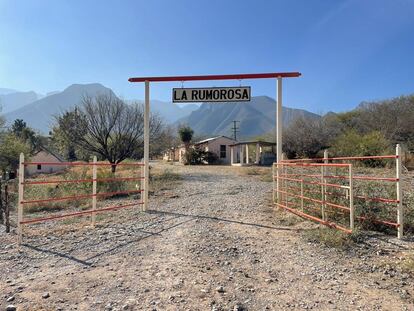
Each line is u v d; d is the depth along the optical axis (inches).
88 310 138.9
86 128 827.4
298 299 149.7
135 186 578.2
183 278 173.6
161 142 1159.6
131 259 207.3
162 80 374.3
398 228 228.1
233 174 893.8
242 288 161.6
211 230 279.6
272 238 251.9
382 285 163.2
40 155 1621.6
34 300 148.7
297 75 361.4
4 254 223.3
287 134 1279.5
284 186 371.2
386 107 1350.9
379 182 355.6
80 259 209.6
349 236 232.2
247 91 360.5
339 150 932.0
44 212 429.7
